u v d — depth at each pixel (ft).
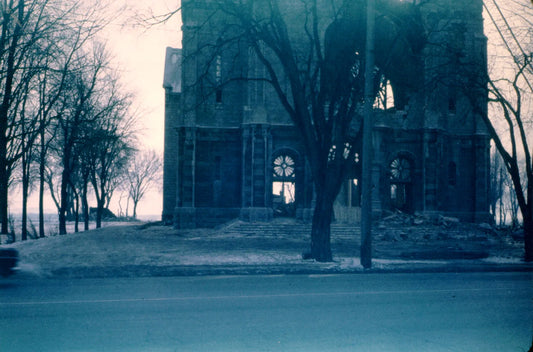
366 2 49.88
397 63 70.23
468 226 104.37
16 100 64.85
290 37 104.68
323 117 53.62
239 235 93.20
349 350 16.99
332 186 52.95
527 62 54.19
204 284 35.12
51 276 39.68
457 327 20.74
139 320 21.88
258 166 106.01
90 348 17.16
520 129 57.31
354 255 61.62
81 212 237.86
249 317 22.62
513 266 49.88
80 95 96.99
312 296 29.01
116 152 143.95
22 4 54.80
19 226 176.35
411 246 78.38
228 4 55.06
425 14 106.42
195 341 18.13
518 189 57.67
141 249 66.80
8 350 16.88
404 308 25.12
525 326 20.99
